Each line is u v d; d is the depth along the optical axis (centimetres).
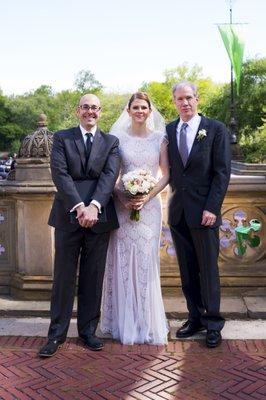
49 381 316
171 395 295
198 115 369
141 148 372
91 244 362
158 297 380
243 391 299
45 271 455
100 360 348
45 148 443
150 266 377
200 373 324
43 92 7212
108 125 4222
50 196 442
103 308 397
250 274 457
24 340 385
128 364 341
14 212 465
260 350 360
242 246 444
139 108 365
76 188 353
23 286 455
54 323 368
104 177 353
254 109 2864
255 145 2616
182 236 380
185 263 382
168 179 375
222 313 421
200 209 361
